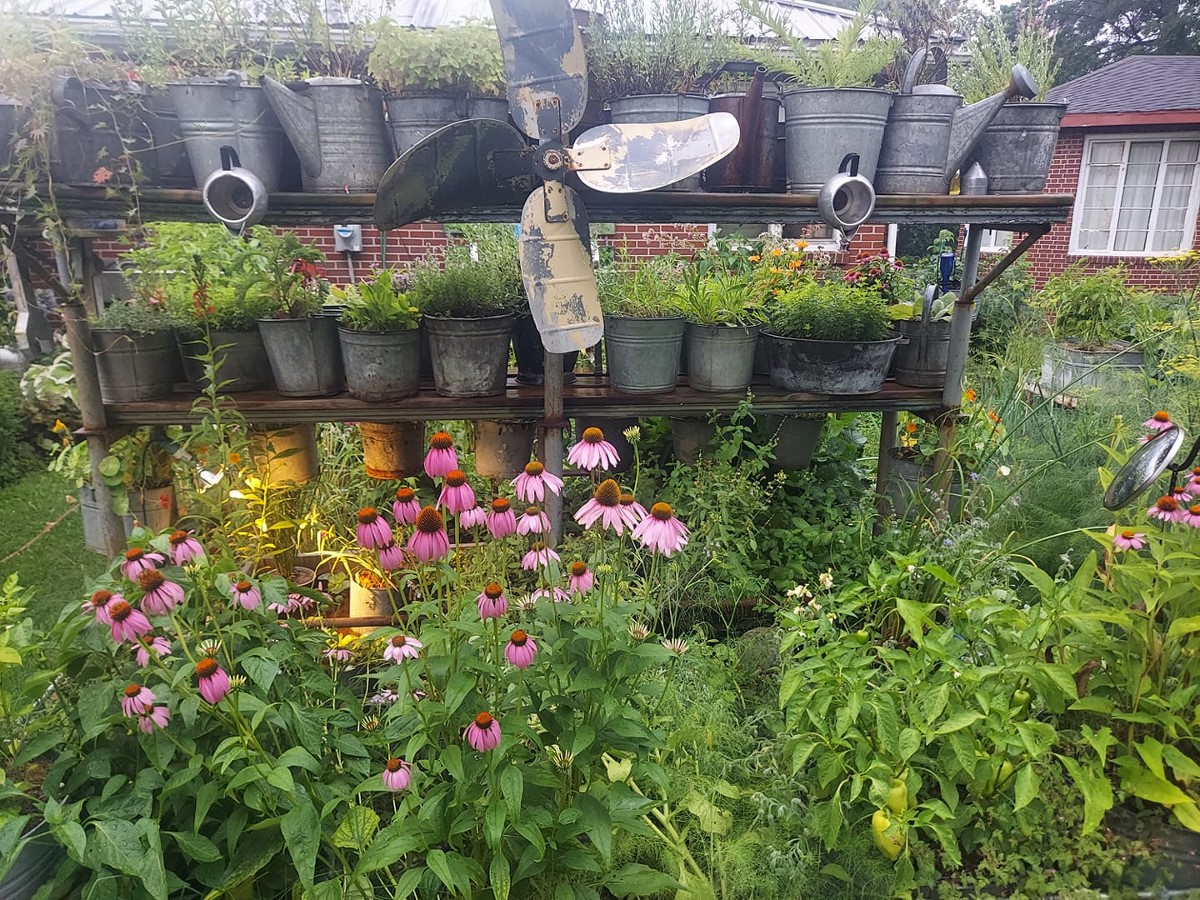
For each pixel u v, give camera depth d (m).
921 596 2.52
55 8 2.15
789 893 1.63
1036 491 3.18
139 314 2.45
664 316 2.60
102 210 2.21
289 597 2.01
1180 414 3.53
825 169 2.43
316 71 2.44
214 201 2.15
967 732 1.68
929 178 2.53
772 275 3.35
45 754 1.65
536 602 1.54
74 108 2.11
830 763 1.68
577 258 2.26
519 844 1.49
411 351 2.49
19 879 1.48
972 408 3.43
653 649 1.49
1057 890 1.65
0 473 4.29
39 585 3.16
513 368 3.30
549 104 2.11
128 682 1.51
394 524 2.74
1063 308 6.37
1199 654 1.82
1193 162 9.06
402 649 1.56
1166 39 18.70
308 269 2.68
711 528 2.54
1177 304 5.93
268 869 1.63
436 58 2.19
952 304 3.04
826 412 2.82
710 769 1.88
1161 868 1.68
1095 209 9.70
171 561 1.74
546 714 1.53
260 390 2.59
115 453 2.46
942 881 1.69
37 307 3.33
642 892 1.53
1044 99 2.65
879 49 2.46
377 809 1.88
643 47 2.41
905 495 2.97
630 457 3.19
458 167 2.18
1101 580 2.14
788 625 2.09
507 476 2.75
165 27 2.38
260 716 1.44
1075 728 1.97
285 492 2.68
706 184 2.62
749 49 2.52
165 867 1.55
